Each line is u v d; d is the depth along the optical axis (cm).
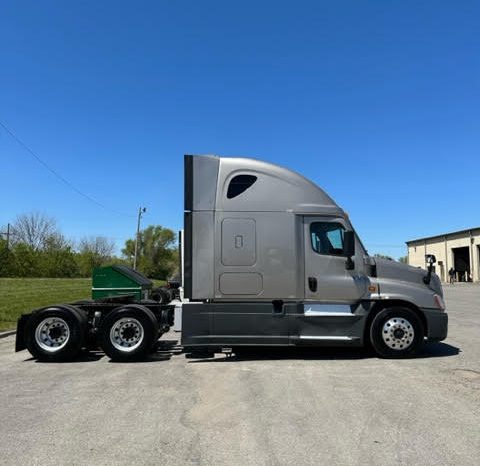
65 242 9194
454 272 6159
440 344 1196
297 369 911
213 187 1027
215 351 1119
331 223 1027
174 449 517
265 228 1019
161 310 1102
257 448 518
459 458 490
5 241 7225
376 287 1020
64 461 488
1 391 773
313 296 1015
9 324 1680
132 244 9562
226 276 1013
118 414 643
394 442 532
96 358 1073
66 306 1048
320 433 561
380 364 954
